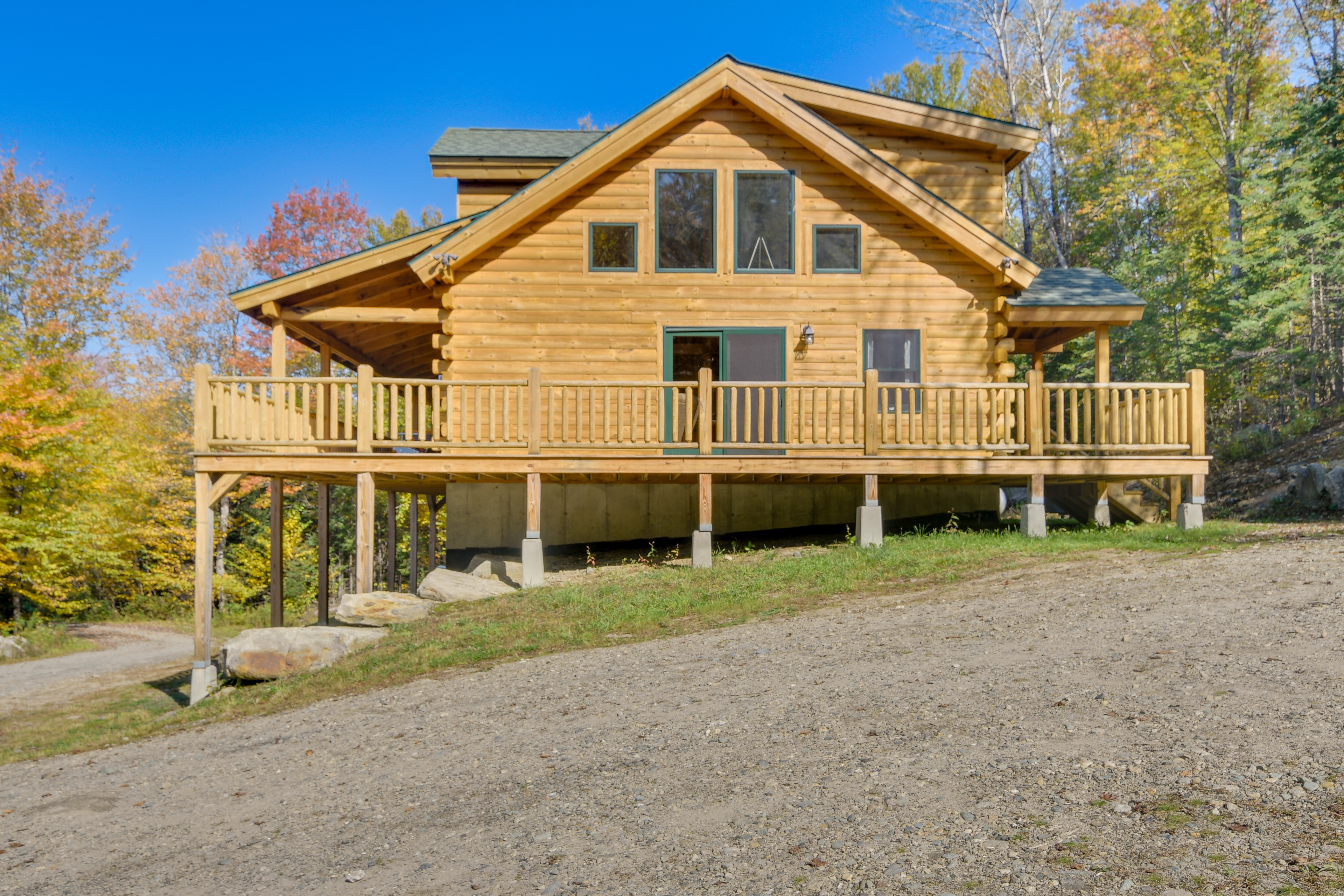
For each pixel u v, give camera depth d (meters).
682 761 4.95
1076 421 12.50
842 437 12.48
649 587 11.13
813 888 3.28
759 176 15.04
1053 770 4.15
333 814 4.93
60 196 31.80
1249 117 32.53
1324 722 4.41
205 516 11.50
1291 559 9.14
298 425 13.55
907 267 14.99
